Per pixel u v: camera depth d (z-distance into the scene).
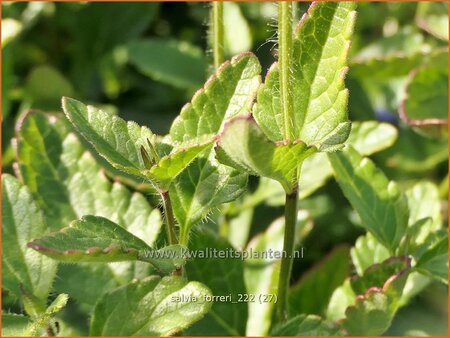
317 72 0.21
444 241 0.25
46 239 0.19
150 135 0.21
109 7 0.43
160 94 0.44
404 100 0.36
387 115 0.40
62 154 0.27
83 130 0.21
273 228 0.29
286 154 0.19
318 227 0.36
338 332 0.23
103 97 0.44
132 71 0.45
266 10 0.43
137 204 0.26
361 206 0.26
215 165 0.22
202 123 0.22
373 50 0.42
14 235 0.24
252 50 0.42
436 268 0.25
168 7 0.46
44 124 0.27
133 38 0.44
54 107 0.39
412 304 0.29
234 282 0.27
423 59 0.36
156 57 0.41
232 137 0.18
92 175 0.26
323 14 0.21
